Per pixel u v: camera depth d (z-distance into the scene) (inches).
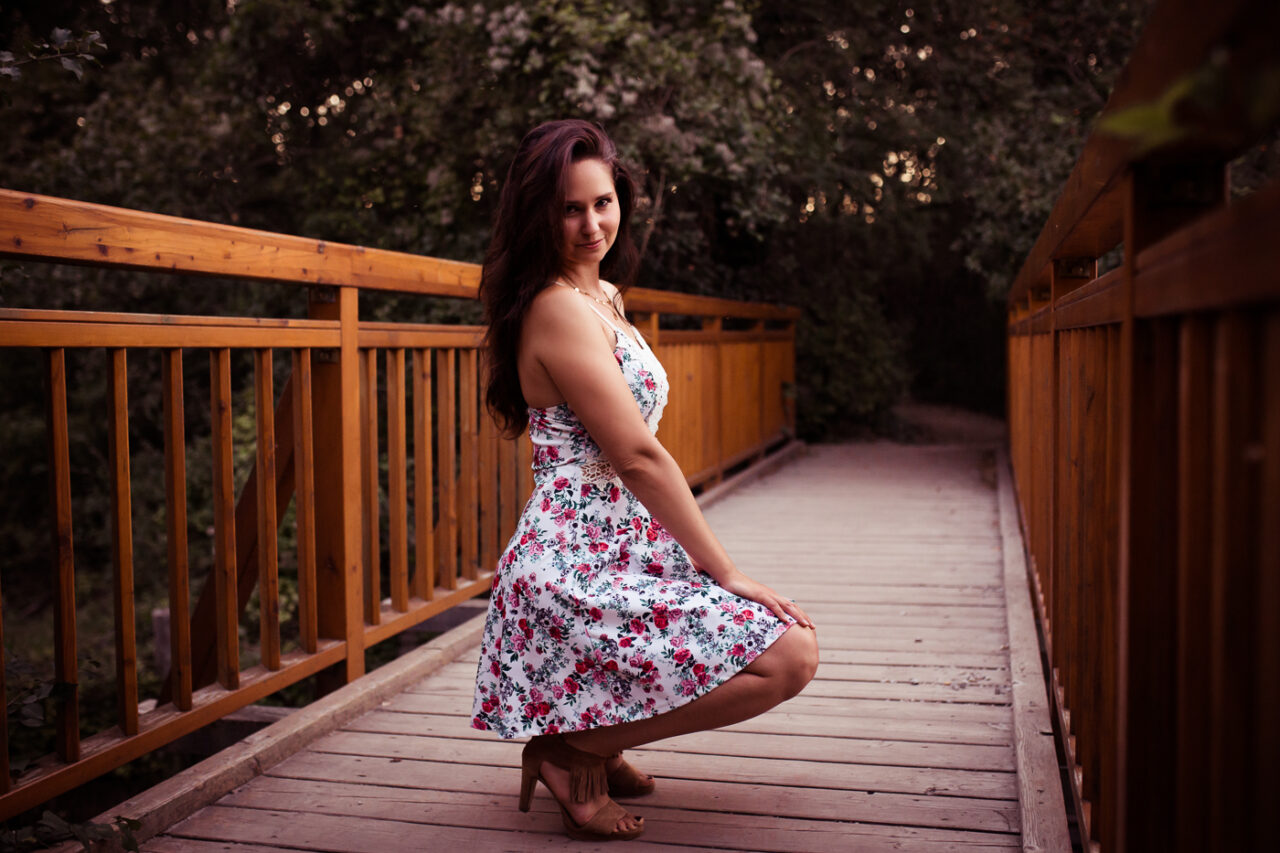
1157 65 37.5
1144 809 46.9
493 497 142.4
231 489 90.0
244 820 77.6
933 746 89.4
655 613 67.1
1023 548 175.5
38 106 376.2
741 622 67.0
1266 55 28.4
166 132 351.6
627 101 247.6
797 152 331.0
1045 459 123.6
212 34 398.0
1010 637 120.0
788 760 86.8
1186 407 37.7
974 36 371.9
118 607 78.1
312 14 321.4
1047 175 305.1
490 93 276.1
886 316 509.0
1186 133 24.0
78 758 73.9
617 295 76.4
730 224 320.2
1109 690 62.6
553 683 68.6
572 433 69.7
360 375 113.3
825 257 415.8
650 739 69.3
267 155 370.6
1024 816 71.8
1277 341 28.8
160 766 203.9
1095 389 70.0
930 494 252.7
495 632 71.4
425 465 123.8
